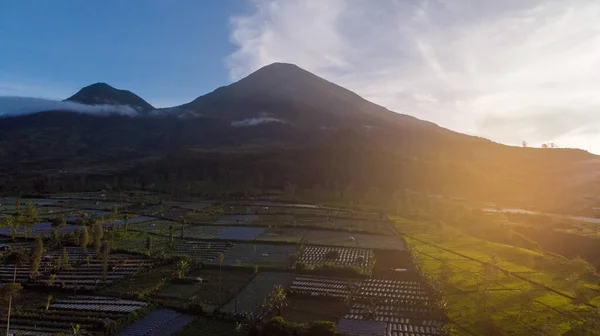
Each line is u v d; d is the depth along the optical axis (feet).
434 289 306.76
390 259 416.05
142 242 463.83
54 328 241.55
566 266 369.09
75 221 559.79
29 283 316.40
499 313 268.41
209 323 257.75
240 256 413.80
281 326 232.53
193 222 584.81
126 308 272.10
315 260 402.11
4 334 228.63
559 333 236.84
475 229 558.56
